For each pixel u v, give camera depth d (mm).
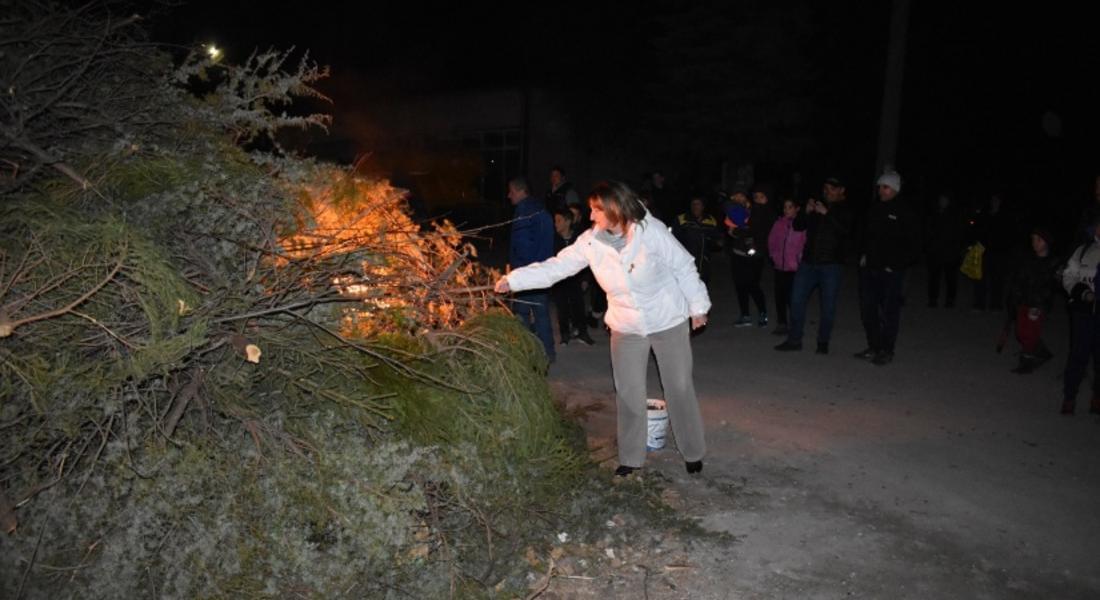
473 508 4148
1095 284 6852
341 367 4082
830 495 5371
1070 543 4797
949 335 10648
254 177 4336
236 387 3906
